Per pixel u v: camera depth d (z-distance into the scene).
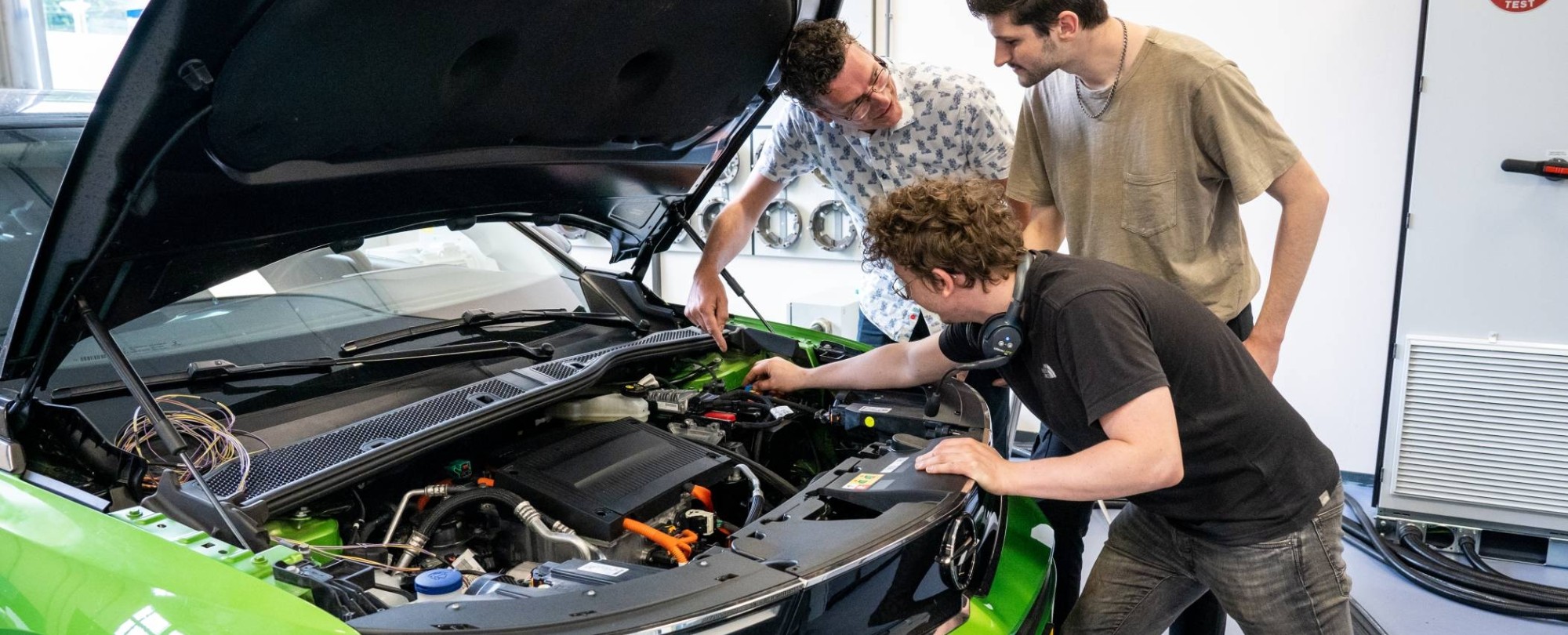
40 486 1.63
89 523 1.50
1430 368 3.38
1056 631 2.19
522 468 1.84
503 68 1.71
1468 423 3.38
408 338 2.22
